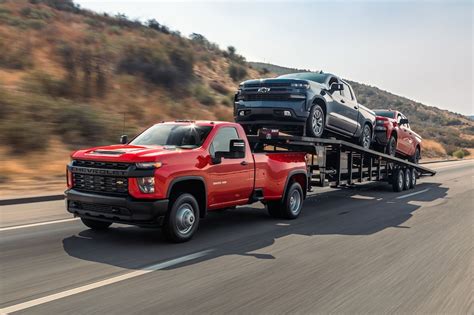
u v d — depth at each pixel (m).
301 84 11.26
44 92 20.06
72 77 22.47
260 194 9.19
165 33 48.06
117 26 42.19
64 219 9.00
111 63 28.47
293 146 11.82
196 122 8.57
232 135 8.58
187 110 26.48
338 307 4.94
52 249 6.82
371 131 15.55
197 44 49.88
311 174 11.79
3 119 15.80
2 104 16.58
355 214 11.20
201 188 7.85
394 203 13.38
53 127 17.09
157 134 8.45
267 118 11.47
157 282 5.50
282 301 5.04
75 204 7.47
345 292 5.41
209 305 4.83
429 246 7.93
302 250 7.35
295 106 11.16
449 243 8.20
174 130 8.39
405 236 8.70
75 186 7.51
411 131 19.31
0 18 30.84
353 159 14.77
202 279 5.68
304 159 10.71
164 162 7.04
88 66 24.22
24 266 5.96
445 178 23.38
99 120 18.44
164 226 7.23
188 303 4.86
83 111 18.36
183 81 31.78
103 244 7.19
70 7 44.28
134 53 30.97
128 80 25.83
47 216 9.24
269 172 9.30
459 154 53.59
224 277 5.79
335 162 13.20
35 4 40.06
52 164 14.48
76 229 8.17
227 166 8.19
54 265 6.04
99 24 40.78
